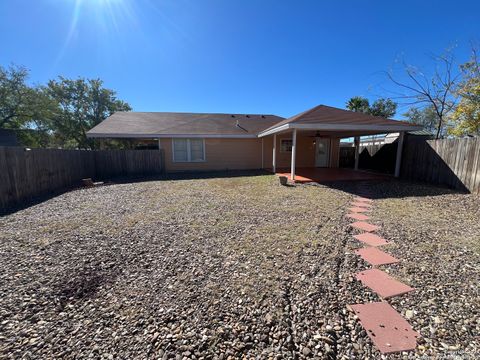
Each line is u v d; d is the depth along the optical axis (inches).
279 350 61.8
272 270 102.1
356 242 132.1
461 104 395.2
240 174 471.8
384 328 68.9
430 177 326.3
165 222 172.4
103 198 259.1
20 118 736.3
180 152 535.2
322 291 86.9
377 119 355.6
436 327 68.9
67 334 68.0
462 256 113.2
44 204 232.1
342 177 394.0
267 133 454.0
